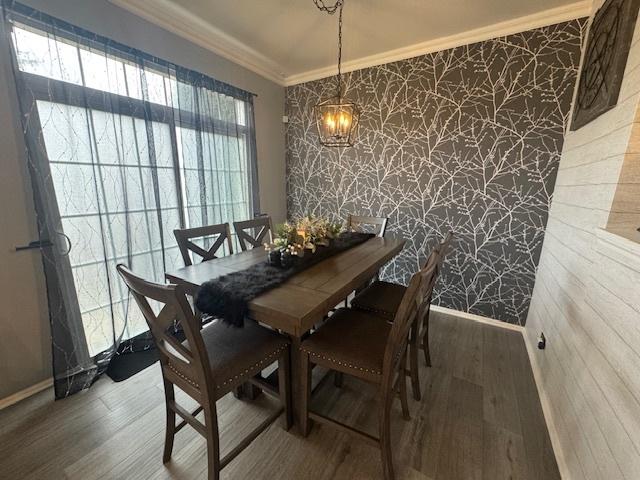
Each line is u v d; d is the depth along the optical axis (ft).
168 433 4.32
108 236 6.39
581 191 5.25
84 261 6.06
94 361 6.32
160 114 7.27
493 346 7.59
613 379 3.21
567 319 4.97
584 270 4.49
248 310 4.12
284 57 9.57
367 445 4.70
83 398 5.67
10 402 5.43
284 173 12.17
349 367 4.22
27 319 5.53
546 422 5.19
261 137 10.78
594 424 3.55
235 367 3.96
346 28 7.77
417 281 3.45
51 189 5.42
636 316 2.86
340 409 5.48
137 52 6.58
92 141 5.91
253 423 5.13
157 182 7.20
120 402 5.59
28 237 5.39
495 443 4.78
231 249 7.34
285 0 6.66
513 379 6.32
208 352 4.16
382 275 10.43
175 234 6.24
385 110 9.46
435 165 8.92
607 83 4.40
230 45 8.74
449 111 8.45
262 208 11.23
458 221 8.86
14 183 5.15
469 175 8.46
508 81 7.57
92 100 5.90
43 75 5.20
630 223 3.89
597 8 5.82
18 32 4.88
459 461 4.47
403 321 3.68
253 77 10.11
